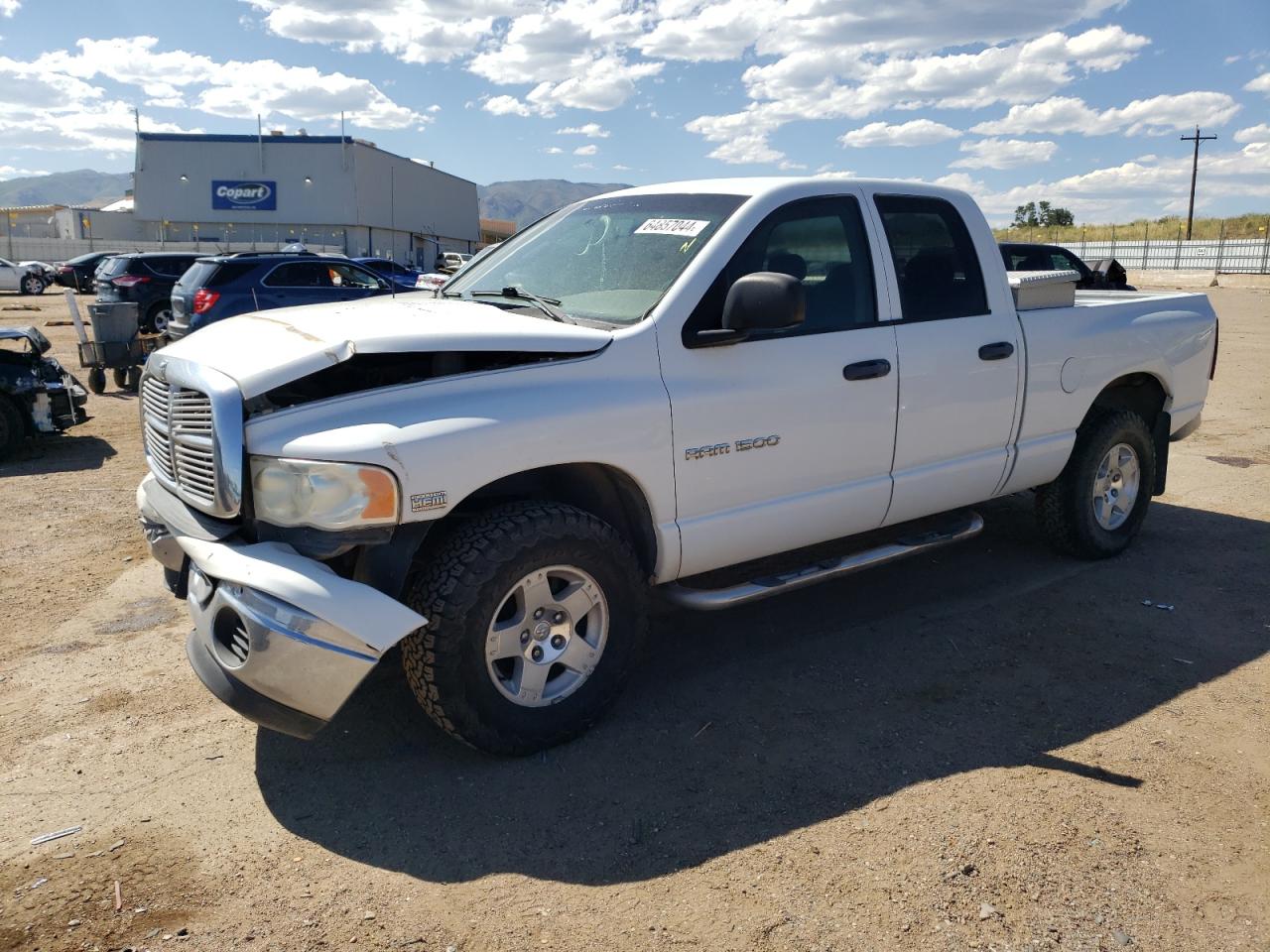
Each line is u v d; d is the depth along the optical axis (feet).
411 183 182.91
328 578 10.01
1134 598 16.51
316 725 10.31
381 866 9.63
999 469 15.90
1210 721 12.40
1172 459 26.94
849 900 9.03
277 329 11.88
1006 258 46.93
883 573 17.80
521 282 14.08
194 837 10.11
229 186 162.50
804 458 13.32
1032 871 9.42
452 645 10.59
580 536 11.27
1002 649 14.58
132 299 62.80
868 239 14.16
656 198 14.40
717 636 15.17
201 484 10.93
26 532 20.85
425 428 10.40
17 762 11.57
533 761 11.52
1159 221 220.84
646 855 9.76
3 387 27.81
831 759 11.55
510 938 8.60
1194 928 8.68
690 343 12.19
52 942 8.55
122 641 15.08
